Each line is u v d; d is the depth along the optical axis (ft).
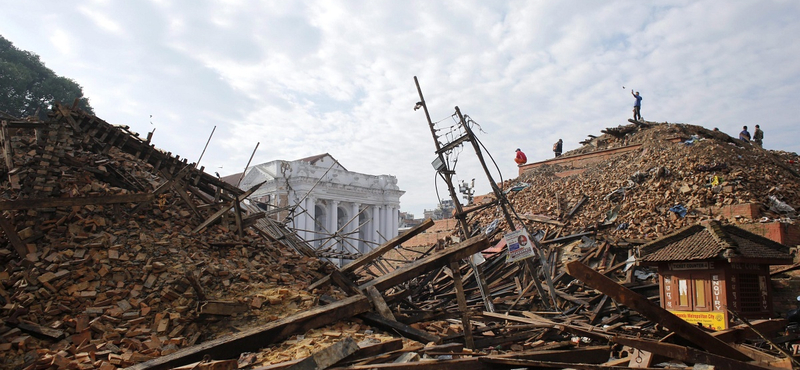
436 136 67.77
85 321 36.19
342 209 233.14
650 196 81.51
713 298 45.80
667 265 49.70
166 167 56.03
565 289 63.72
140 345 34.71
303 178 202.80
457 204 67.46
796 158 104.68
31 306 36.70
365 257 45.96
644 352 24.44
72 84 201.57
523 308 61.77
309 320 36.01
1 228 42.42
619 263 67.26
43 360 30.76
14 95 178.29
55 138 48.60
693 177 81.61
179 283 41.04
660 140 104.63
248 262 50.47
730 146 95.96
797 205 72.69
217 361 27.35
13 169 48.01
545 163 124.88
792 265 57.57
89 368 31.01
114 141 53.98
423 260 40.78
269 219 67.56
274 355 31.37
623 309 54.34
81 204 41.88
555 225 84.53
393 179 246.68
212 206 55.88
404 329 37.81
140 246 44.96
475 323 48.06
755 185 77.30
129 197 44.50
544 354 28.53
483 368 25.59
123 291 39.73
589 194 91.25
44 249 41.88
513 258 59.62
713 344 25.82
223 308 38.99
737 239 47.01
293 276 51.31
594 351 29.78
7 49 189.47
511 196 108.88
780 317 50.03
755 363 26.17
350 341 24.36
